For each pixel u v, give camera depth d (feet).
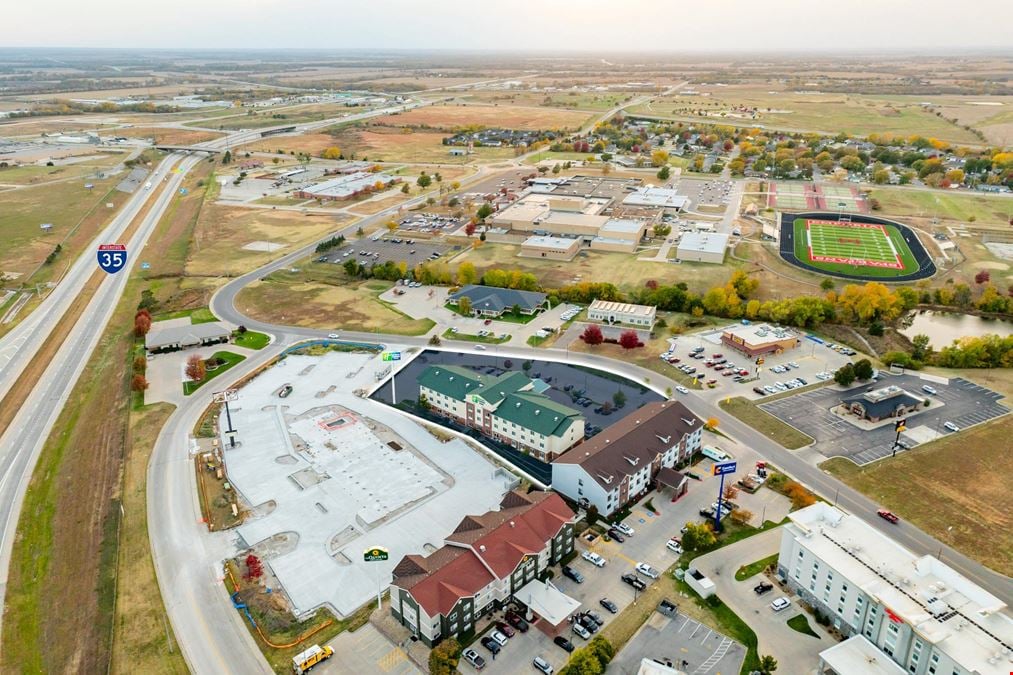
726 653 303.07
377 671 293.84
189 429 489.26
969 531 380.37
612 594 339.36
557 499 370.12
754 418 501.15
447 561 320.09
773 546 372.38
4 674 297.94
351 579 348.79
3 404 536.01
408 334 655.76
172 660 300.61
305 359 604.49
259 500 411.54
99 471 442.50
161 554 365.61
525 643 310.24
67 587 346.13
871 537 335.47
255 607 327.47
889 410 498.28
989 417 497.05
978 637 272.10
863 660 285.23
